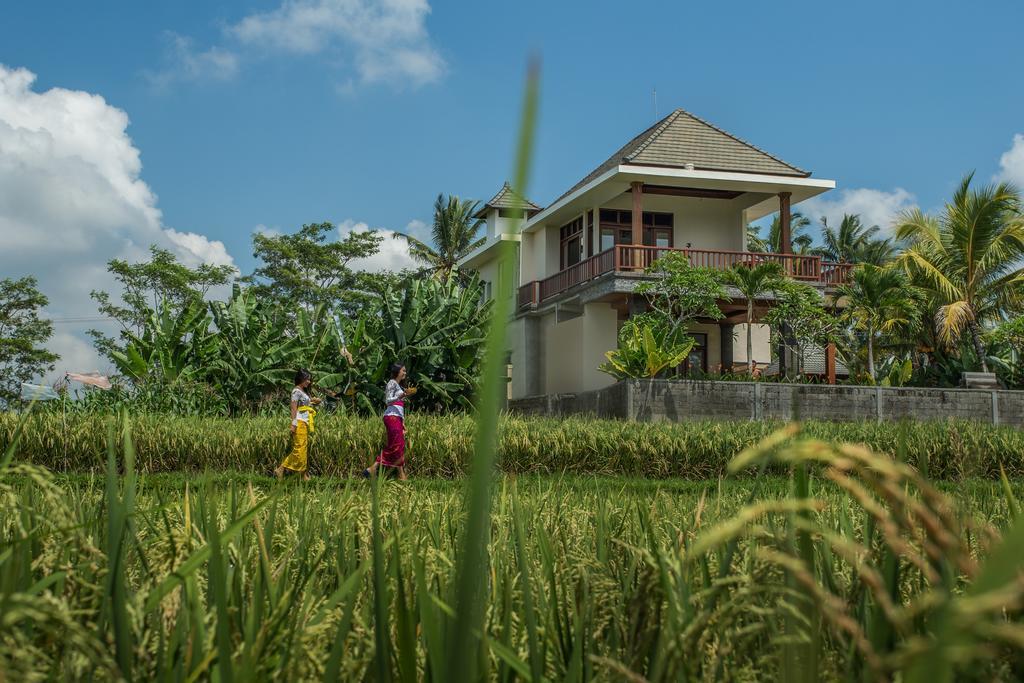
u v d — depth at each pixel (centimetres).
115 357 1730
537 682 99
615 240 2683
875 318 2377
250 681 83
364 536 183
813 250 5228
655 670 82
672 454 1313
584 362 2603
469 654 43
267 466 1203
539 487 381
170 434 1184
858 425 1485
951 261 2595
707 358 2656
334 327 1881
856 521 195
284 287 4109
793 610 65
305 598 117
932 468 1258
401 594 95
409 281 1894
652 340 1948
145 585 112
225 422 1348
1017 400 1986
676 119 2697
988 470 1313
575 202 2638
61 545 117
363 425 1282
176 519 175
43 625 84
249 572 138
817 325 2209
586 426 1378
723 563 91
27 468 100
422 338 1858
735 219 2697
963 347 2580
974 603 35
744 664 95
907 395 1945
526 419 1534
